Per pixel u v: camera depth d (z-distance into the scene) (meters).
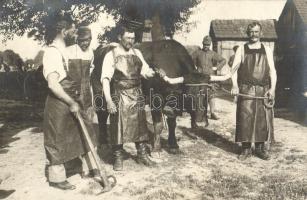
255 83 6.12
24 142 7.45
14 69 18.56
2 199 4.59
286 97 12.70
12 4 15.67
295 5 19.17
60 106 4.65
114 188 4.91
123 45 5.32
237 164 6.04
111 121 5.42
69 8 14.77
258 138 6.16
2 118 10.27
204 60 9.31
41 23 15.27
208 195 4.70
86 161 5.29
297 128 8.88
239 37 24.83
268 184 5.09
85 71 5.43
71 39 5.04
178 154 6.42
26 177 5.37
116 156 5.58
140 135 5.49
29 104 13.70
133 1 11.02
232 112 11.27
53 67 4.54
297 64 13.47
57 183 4.89
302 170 5.75
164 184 5.07
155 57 5.96
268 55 6.14
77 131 4.83
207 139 7.61
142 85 6.02
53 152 4.70
